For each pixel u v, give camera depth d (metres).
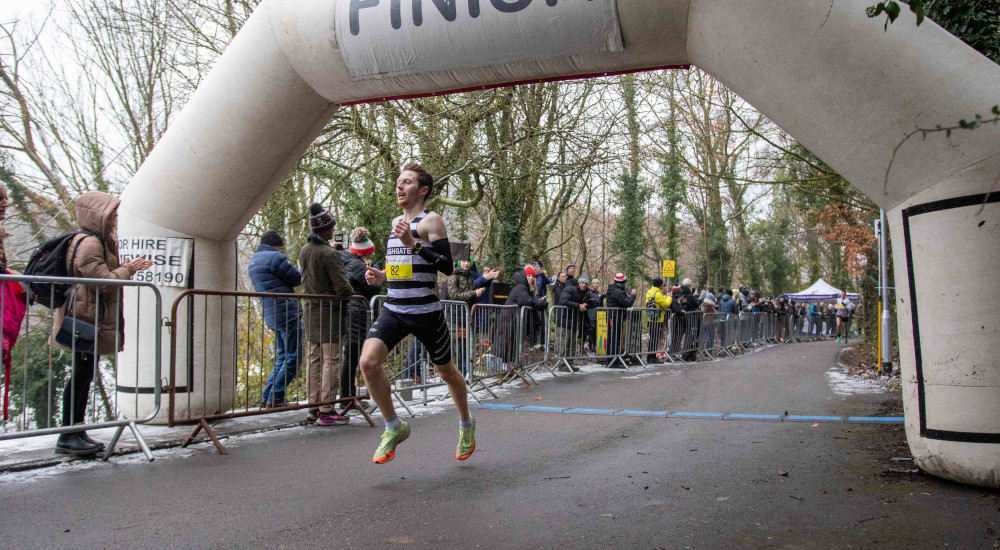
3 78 12.25
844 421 6.10
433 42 4.77
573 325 11.04
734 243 33.16
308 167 12.27
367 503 3.50
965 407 3.58
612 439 5.30
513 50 4.64
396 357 7.23
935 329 3.68
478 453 4.77
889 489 3.71
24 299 4.30
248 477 4.07
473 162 13.88
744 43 3.96
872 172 3.85
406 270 4.01
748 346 19.61
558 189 18.19
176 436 5.21
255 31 5.34
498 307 8.79
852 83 3.66
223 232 5.98
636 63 4.59
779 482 3.92
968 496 3.51
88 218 4.71
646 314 13.09
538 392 8.40
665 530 3.06
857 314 28.11
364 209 11.96
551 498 3.60
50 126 12.55
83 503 3.48
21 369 7.70
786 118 4.06
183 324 5.78
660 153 16.84
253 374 8.02
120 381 5.80
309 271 6.18
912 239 3.76
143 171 5.88
